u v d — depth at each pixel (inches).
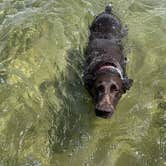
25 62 76.3
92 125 66.8
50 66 76.4
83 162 60.9
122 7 95.0
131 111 68.5
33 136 64.5
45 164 60.6
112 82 65.3
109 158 61.4
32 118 67.2
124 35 84.5
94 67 69.9
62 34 83.5
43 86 72.6
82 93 72.1
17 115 67.2
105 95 63.9
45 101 70.3
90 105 70.0
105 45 76.1
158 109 68.5
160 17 91.0
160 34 85.6
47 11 89.2
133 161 60.8
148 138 64.0
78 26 86.5
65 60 78.1
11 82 72.2
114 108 65.7
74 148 63.1
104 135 64.9
